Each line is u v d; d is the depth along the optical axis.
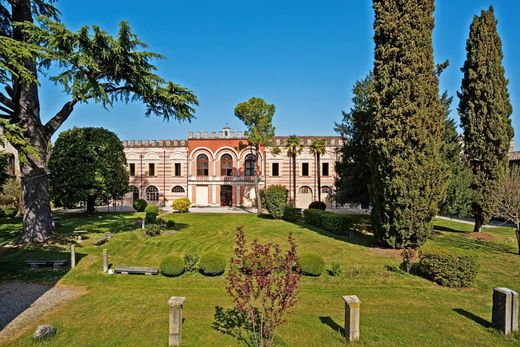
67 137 28.41
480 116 20.55
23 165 16.67
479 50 20.52
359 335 7.46
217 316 8.75
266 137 33.84
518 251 16.19
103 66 16.27
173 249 16.89
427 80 14.50
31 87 16.34
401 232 14.62
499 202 17.42
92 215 30.20
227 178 43.09
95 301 9.91
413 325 8.20
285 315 8.77
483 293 10.63
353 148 21.91
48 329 7.67
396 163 14.23
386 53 14.92
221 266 12.26
